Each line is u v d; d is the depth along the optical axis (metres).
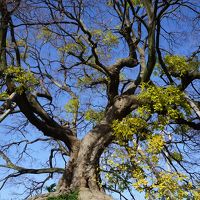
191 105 16.84
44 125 17.80
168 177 13.30
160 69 18.56
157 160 14.05
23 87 16.09
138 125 15.02
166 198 13.32
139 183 13.47
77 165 16.81
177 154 18.69
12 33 17.09
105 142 17.23
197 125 18.33
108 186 15.58
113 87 18.45
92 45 16.95
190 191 13.62
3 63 16.53
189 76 18.16
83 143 17.31
